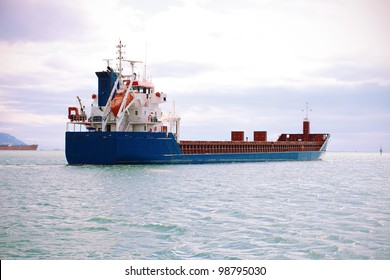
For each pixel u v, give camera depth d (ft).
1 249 79.36
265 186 181.88
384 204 133.49
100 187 166.71
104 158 238.68
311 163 402.93
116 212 114.83
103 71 251.19
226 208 122.31
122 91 249.55
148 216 109.29
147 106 258.57
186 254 77.36
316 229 95.81
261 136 395.34
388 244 84.17
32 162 399.24
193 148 294.05
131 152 240.94
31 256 75.56
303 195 153.79
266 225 99.40
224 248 80.84
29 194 149.38
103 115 240.94
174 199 138.82
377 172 292.81
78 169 231.50
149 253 77.77
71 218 106.52
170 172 229.04
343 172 286.66
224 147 326.24
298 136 432.66
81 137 240.12
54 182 184.14
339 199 144.25
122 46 250.57
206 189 165.48
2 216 109.09
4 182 187.52
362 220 106.73
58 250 79.10
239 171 258.78
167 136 259.80
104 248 80.48
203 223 101.09
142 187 167.22
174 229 94.79
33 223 100.53
